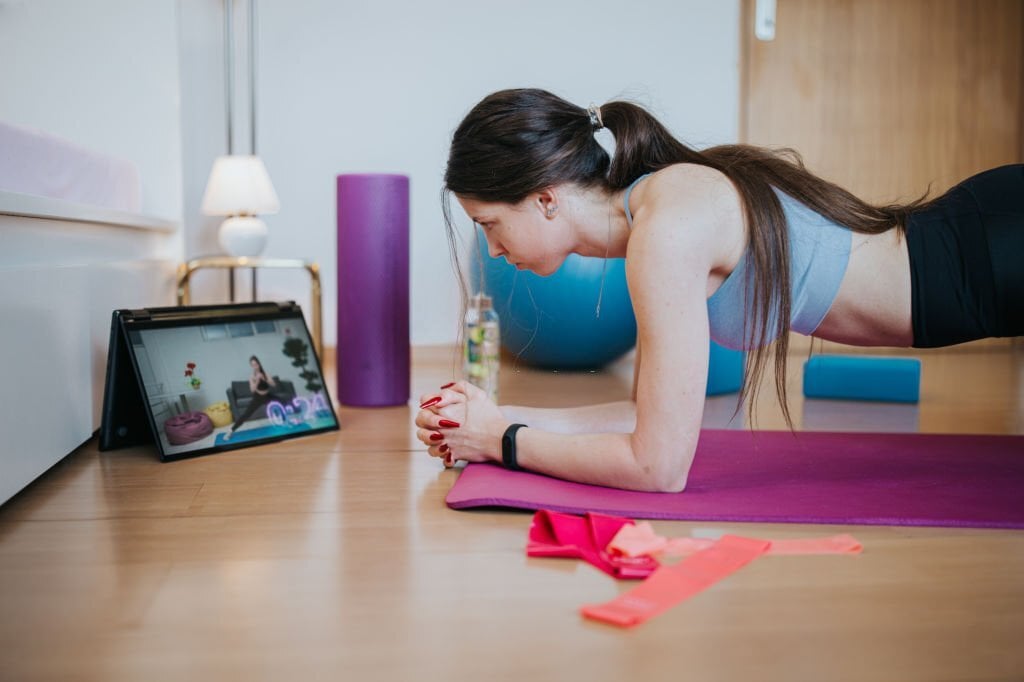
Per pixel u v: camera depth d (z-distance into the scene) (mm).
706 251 1614
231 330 2438
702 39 5094
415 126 4887
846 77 5230
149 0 3439
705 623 1206
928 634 1176
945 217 1789
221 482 1966
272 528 1634
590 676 1056
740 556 1440
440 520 1682
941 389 3623
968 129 5363
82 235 2334
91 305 2299
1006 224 1750
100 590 1327
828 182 1808
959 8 5285
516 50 4941
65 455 2088
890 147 5309
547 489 1755
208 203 3738
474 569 1419
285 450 2299
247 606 1267
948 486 1896
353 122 4840
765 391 3496
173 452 2164
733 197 1669
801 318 1789
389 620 1219
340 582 1360
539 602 1282
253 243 3752
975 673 1067
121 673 1061
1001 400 3316
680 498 1742
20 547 1525
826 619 1222
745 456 2197
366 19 4805
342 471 2072
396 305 3027
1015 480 1955
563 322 3760
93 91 3455
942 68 5305
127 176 3082
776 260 1658
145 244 3117
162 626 1198
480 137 1701
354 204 2973
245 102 4727
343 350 3041
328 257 4863
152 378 2199
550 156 1688
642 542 1439
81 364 2215
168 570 1414
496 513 1724
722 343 1871
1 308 1677
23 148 2176
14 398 1746
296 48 4766
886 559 1462
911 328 1783
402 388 3068
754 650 1126
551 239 1745
